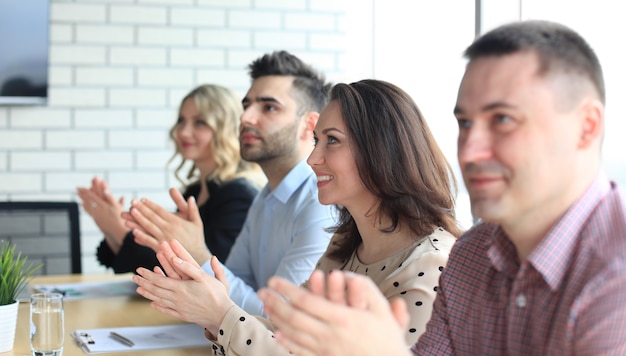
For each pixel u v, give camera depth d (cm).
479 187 101
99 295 258
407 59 394
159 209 223
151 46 420
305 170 245
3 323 187
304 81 252
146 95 421
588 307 98
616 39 242
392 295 160
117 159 419
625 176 235
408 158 169
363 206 174
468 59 103
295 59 254
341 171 171
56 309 178
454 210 178
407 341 155
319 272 101
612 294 96
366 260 178
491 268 119
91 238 419
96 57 415
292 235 239
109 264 299
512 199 100
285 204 244
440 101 362
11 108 407
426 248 165
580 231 103
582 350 98
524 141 98
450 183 177
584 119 99
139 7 418
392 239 173
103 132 417
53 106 411
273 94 248
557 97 97
